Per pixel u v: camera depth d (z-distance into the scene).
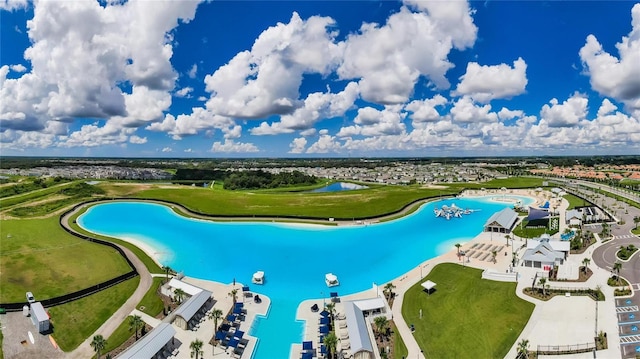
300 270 121.25
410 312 87.06
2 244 138.25
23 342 75.00
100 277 106.88
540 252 111.25
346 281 111.25
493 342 72.75
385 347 73.12
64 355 71.50
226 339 76.06
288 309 91.94
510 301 88.50
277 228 177.88
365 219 193.25
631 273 102.88
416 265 124.81
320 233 168.75
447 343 73.81
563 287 94.44
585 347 69.38
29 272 109.81
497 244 139.75
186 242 153.62
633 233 145.38
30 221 177.50
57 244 139.62
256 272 119.44
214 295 98.38
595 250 125.00
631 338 71.69
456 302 90.06
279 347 75.88
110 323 82.81
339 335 78.69
